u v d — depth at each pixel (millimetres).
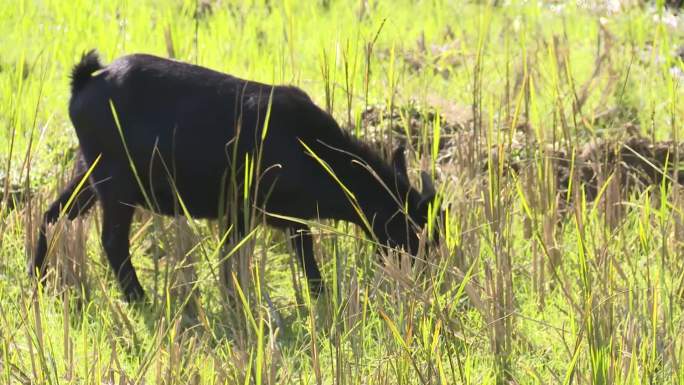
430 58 20297
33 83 18484
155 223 13305
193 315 12469
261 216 13453
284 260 14195
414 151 15641
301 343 12117
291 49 16172
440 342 11617
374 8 25047
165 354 11000
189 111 13016
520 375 11414
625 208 14719
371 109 17094
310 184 13305
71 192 13453
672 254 13555
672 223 13828
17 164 15531
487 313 11586
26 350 11219
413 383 10867
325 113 13516
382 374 10594
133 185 13164
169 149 12977
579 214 12906
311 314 10656
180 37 21641
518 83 17188
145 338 11953
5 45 20469
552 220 13703
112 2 23922
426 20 24719
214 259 13391
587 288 11172
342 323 11836
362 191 13500
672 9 25406
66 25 22219
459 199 13812
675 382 10828
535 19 24141
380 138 15156
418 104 17641
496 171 13367
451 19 24719
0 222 12703
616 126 17812
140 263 13938
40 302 11438
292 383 10742
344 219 13688
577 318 12039
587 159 16078
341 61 19922
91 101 13078
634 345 10531
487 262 12055
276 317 12102
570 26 23812
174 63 13305
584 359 11078
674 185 14266
